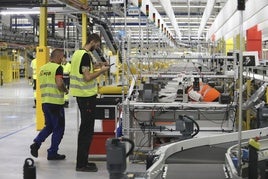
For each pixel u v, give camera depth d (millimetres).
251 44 14844
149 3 12047
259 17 12680
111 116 6961
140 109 6445
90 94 6039
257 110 5559
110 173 2434
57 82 6754
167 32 17859
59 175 5984
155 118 6598
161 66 11852
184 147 3371
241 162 2750
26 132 9664
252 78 8398
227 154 2977
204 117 6488
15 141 8555
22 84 28672
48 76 6785
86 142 6168
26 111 13766
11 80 31484
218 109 6297
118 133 6512
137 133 6578
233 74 7344
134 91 7309
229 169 2711
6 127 10406
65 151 7609
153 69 10602
